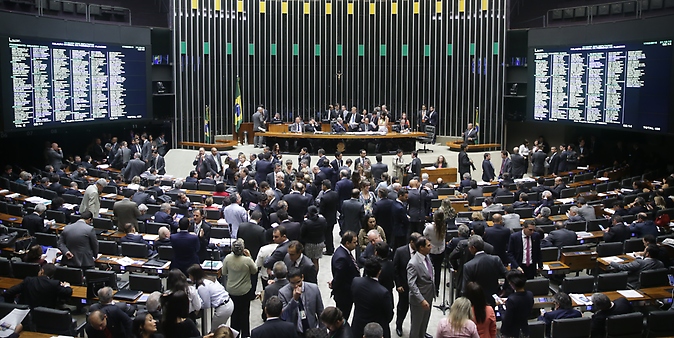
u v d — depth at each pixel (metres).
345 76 28.17
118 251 10.89
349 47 28.03
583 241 12.64
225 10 26.77
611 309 8.55
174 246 9.68
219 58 26.91
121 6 24.97
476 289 6.89
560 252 11.11
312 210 10.73
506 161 20.61
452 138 27.36
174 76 26.12
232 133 27.52
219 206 14.08
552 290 10.78
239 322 9.05
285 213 10.66
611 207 15.25
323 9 27.84
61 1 21.64
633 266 10.37
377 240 9.20
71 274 9.55
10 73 18.64
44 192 14.99
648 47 19.31
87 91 21.59
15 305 8.14
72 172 19.31
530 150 24.61
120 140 25.45
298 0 27.64
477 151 25.16
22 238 11.59
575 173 20.62
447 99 27.45
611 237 11.87
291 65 27.95
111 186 15.82
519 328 7.94
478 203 15.09
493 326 6.93
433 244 10.58
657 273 9.88
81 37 21.28
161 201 14.21
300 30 27.84
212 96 26.97
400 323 9.46
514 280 7.91
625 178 19.66
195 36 26.34
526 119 24.44
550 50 23.16
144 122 26.03
